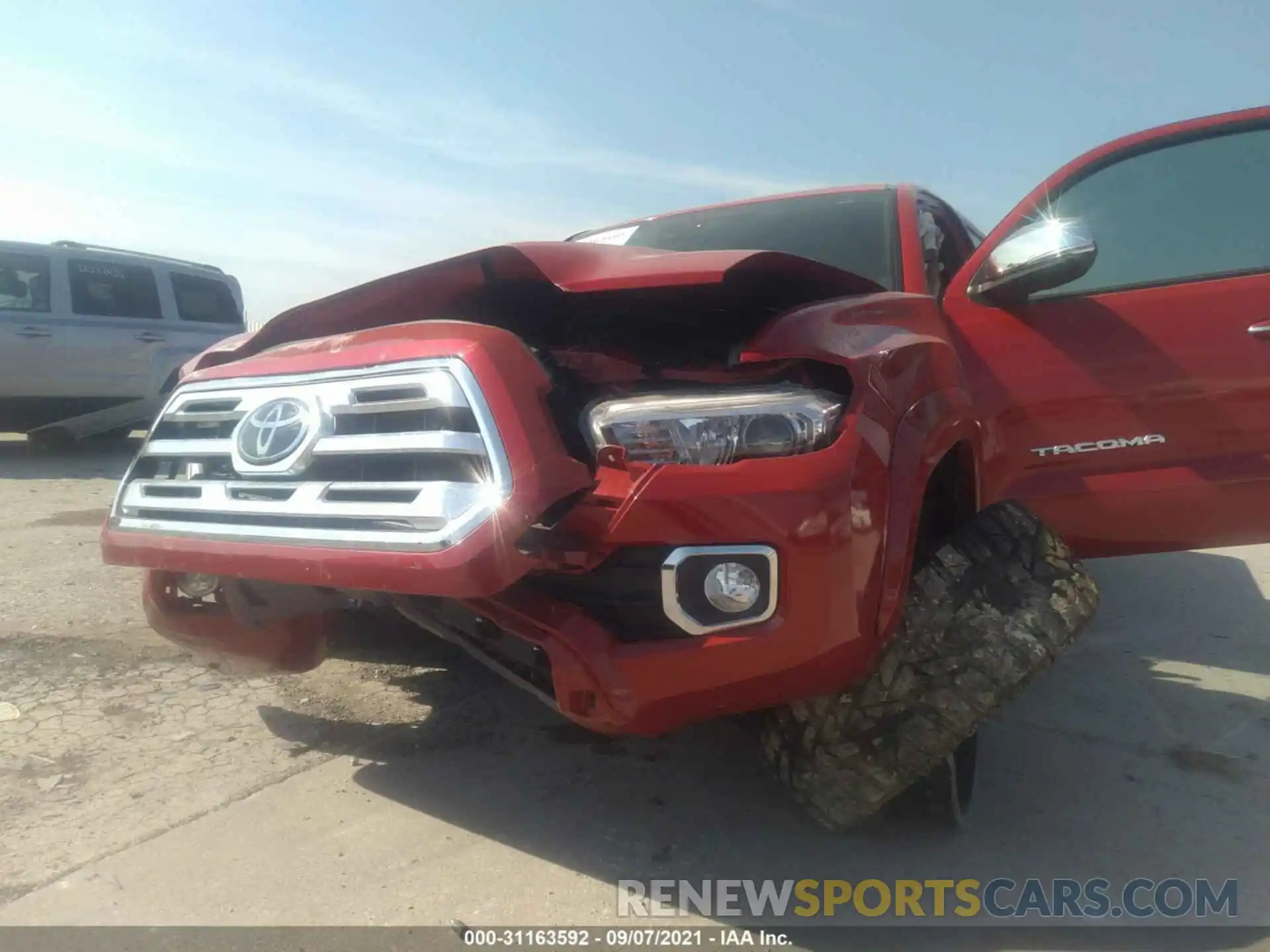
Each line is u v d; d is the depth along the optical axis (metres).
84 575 4.66
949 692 2.03
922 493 2.17
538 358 2.20
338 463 2.21
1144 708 3.39
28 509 6.51
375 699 3.35
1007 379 3.10
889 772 2.06
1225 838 2.52
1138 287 3.08
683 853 2.45
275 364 2.45
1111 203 3.21
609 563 2.03
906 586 2.11
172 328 10.10
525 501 1.94
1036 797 2.74
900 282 3.28
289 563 2.12
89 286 9.52
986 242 3.19
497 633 2.23
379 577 2.00
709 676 1.96
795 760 2.13
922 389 2.31
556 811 2.64
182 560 2.33
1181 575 5.25
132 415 9.43
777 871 2.37
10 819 2.54
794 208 3.78
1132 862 2.41
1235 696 3.51
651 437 2.00
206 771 2.82
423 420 2.11
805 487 1.95
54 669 3.50
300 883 2.29
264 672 2.82
